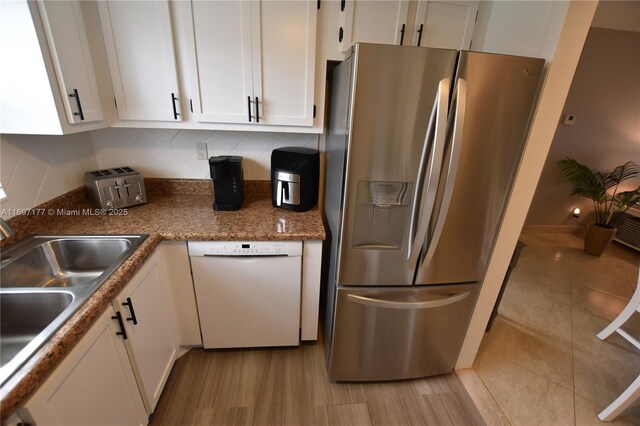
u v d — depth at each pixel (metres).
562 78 1.16
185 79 1.43
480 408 1.56
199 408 1.48
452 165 1.14
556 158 3.53
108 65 1.36
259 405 1.51
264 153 1.88
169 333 1.55
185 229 1.44
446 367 1.71
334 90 1.51
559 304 2.43
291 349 1.84
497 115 1.18
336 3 1.38
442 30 1.48
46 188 1.41
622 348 1.99
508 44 1.36
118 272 1.07
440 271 1.43
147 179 1.85
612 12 2.70
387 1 1.39
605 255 3.29
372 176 1.22
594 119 3.36
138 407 1.23
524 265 3.04
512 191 1.34
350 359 1.58
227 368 1.70
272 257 1.51
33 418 0.69
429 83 1.10
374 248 1.34
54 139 1.45
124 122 1.47
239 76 1.43
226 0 1.31
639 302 1.82
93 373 0.92
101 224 1.46
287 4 1.34
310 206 1.74
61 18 1.13
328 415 1.48
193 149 1.83
